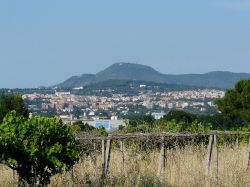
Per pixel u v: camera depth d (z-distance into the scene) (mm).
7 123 15289
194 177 18906
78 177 17016
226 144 26844
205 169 20438
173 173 18672
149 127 24250
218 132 21016
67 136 15812
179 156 20562
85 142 18219
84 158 18047
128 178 17234
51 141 15453
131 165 19281
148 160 20234
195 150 22344
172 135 19594
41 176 15586
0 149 14867
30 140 15188
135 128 23750
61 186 16656
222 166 21375
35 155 15109
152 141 20359
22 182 15516
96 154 18453
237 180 19688
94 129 23422
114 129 24469
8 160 14883
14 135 15055
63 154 15625
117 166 18812
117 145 21203
